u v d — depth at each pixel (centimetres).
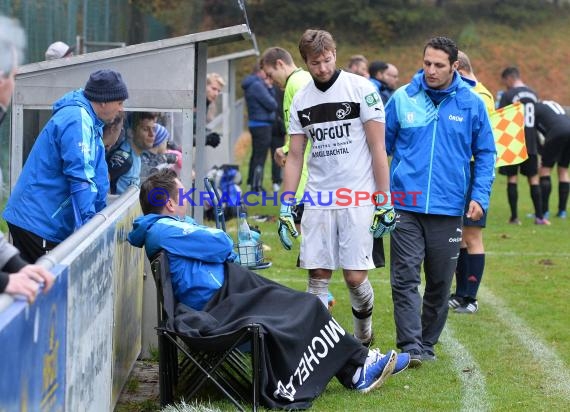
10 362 408
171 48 1017
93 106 796
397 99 978
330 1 7612
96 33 2145
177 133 1235
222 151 2772
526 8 7881
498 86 7225
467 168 977
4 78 495
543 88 7269
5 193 1165
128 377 880
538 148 2245
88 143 776
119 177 1079
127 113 1067
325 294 950
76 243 582
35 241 781
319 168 921
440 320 1011
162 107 1023
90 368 622
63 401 533
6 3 1730
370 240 922
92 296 623
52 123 780
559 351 1044
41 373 472
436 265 984
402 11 7619
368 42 7581
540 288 1440
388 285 1463
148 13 2580
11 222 788
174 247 814
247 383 809
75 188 766
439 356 1012
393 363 869
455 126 962
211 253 819
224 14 4322
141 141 1080
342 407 808
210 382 832
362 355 845
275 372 777
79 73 1020
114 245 731
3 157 1230
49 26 1838
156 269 796
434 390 877
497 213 2428
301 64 7175
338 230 923
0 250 510
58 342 512
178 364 845
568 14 7975
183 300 823
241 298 794
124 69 1020
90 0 2108
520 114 1414
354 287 938
